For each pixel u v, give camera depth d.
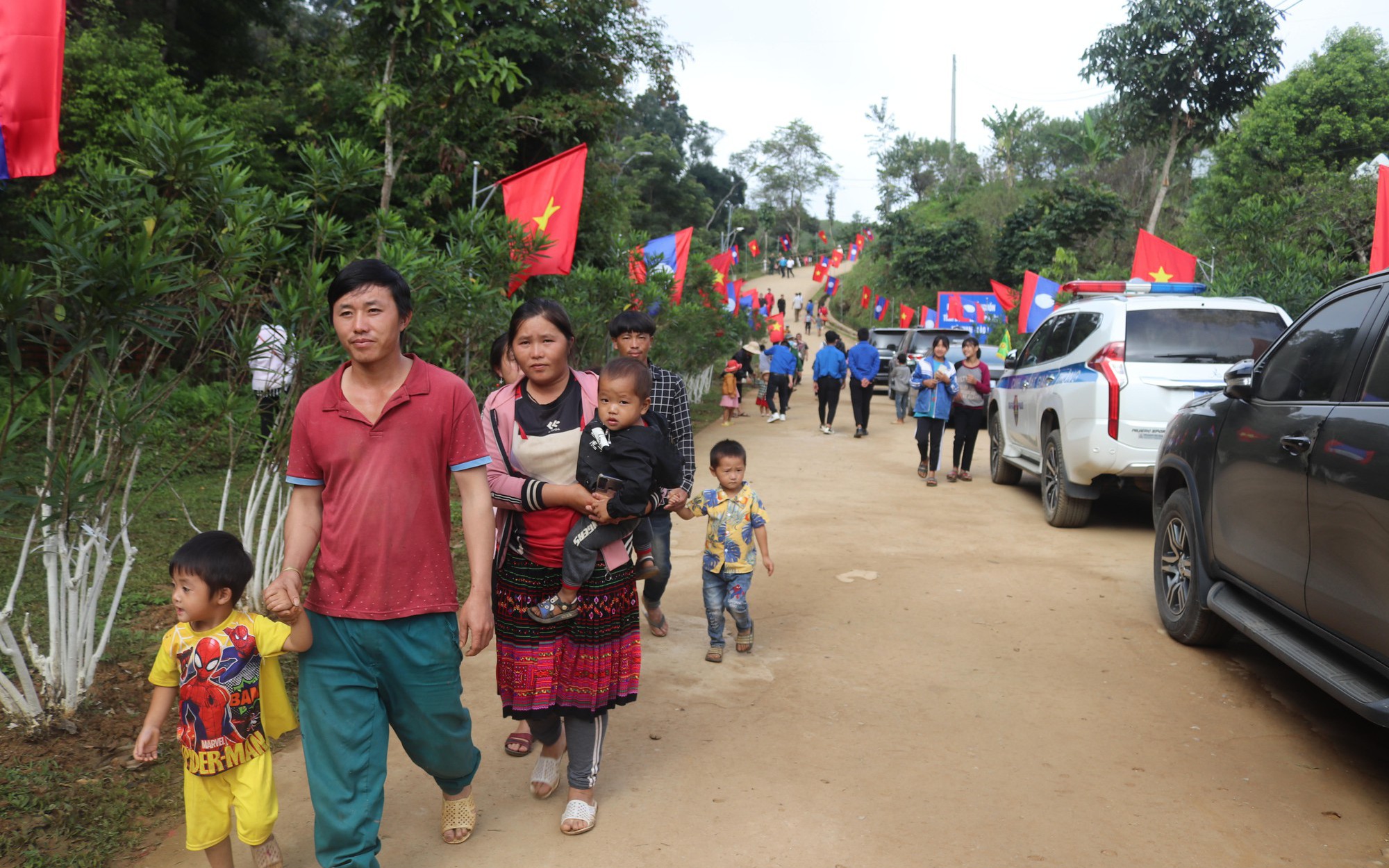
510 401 3.21
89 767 3.49
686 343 16.58
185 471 8.41
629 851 3.01
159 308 3.64
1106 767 3.60
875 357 14.52
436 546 2.71
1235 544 4.45
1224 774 3.57
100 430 4.05
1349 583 3.45
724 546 4.71
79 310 3.49
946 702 4.24
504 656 3.18
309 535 2.70
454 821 3.07
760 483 10.30
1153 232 28.38
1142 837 3.10
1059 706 4.21
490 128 13.95
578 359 10.60
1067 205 34.66
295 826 3.19
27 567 5.75
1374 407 3.43
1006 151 51.38
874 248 54.44
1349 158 28.47
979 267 42.25
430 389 2.69
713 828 3.14
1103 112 40.66
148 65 13.28
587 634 3.11
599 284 11.25
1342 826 3.18
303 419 2.67
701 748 3.77
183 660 2.64
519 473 3.15
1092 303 8.26
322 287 4.61
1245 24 25.80
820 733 3.91
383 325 2.58
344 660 2.67
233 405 4.51
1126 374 7.29
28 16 3.53
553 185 8.49
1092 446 7.41
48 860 2.91
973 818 3.21
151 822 3.18
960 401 10.48
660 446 3.11
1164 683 4.51
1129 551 7.25
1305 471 3.78
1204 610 4.86
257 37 23.22
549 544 3.12
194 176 4.09
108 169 3.94
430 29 7.76
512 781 3.52
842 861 2.94
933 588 6.14
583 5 16.58
